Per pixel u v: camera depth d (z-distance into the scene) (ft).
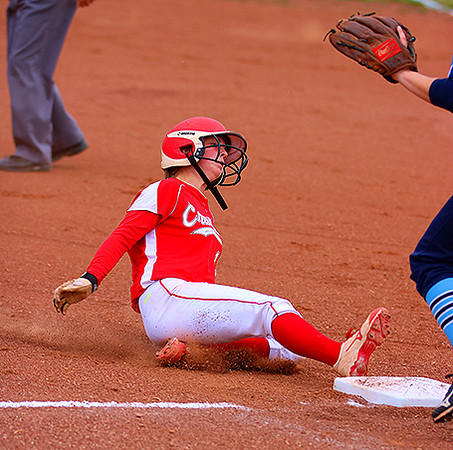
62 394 38.37
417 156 140.05
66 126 112.78
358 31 38.73
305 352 42.93
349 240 84.99
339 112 177.06
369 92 203.92
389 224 93.66
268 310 43.09
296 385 43.50
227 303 43.52
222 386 41.78
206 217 47.57
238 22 289.12
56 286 60.85
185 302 44.09
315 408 38.96
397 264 75.87
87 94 175.73
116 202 93.81
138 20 274.77
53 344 47.34
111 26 260.42
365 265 74.74
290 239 83.35
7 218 82.02
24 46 104.73
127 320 54.29
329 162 130.31
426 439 35.50
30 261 66.90
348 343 42.73
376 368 47.60
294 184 113.09
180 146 47.03
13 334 48.44
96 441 32.76
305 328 42.75
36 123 106.52
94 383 40.52
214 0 327.67
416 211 101.65
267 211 95.91
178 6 309.22
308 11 320.91
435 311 37.01
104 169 114.01
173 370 44.19
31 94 105.91
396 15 316.19
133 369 43.57
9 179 101.55
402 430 36.55
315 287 66.08
